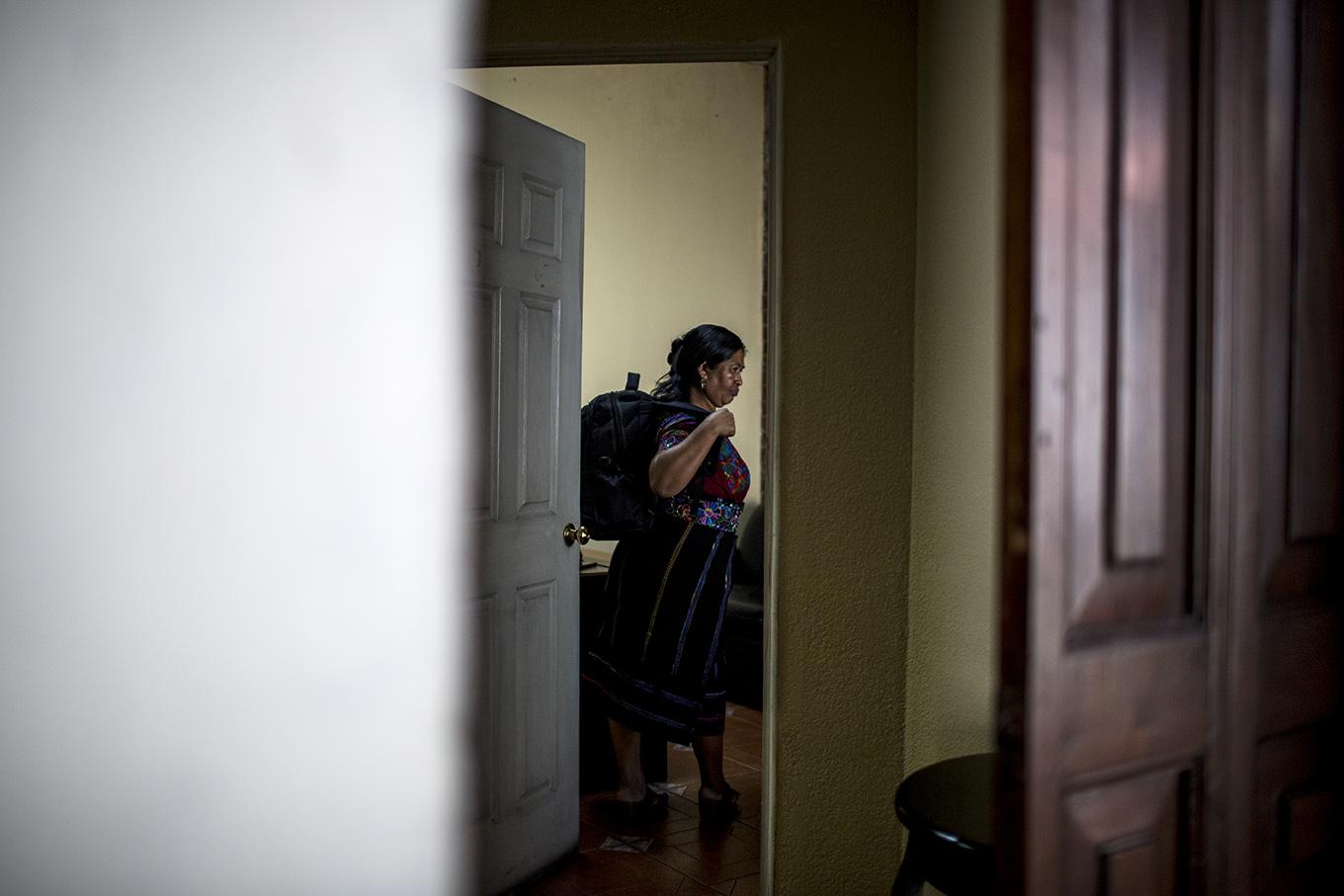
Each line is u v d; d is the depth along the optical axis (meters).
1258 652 1.17
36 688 1.79
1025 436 1.00
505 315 2.54
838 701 2.33
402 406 2.20
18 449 1.77
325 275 2.06
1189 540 1.13
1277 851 1.21
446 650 2.32
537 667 2.72
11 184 1.76
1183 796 1.14
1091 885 1.06
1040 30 0.99
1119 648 1.06
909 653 2.33
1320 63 1.21
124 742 1.85
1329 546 1.25
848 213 2.30
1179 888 1.14
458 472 2.37
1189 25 1.11
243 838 1.97
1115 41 1.05
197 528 1.91
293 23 2.01
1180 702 1.11
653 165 5.27
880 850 2.35
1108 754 1.06
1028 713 1.00
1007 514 1.03
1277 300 1.18
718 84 5.15
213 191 1.92
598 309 5.30
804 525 2.32
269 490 1.99
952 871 1.46
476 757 2.46
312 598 2.05
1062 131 1.01
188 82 1.89
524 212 2.62
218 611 1.93
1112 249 1.06
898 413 2.32
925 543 2.23
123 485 1.84
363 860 2.15
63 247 1.79
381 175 2.15
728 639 4.68
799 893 2.34
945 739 2.11
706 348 3.10
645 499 3.09
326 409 2.06
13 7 1.75
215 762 1.94
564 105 5.18
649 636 3.07
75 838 1.82
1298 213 1.20
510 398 2.57
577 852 2.97
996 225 1.85
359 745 2.13
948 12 2.10
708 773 3.26
